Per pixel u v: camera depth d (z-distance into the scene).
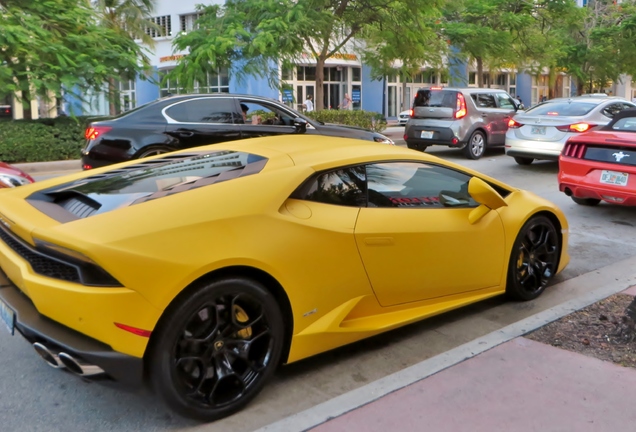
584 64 32.59
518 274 4.95
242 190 3.49
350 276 3.77
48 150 14.28
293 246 3.48
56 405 3.50
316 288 3.60
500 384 3.55
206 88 16.84
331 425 3.16
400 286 4.07
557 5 26.77
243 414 3.37
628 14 32.06
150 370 3.08
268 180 3.60
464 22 26.31
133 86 34.31
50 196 3.86
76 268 3.02
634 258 6.37
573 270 6.00
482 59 28.19
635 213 8.60
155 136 9.79
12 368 3.96
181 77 16.58
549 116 12.45
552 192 10.28
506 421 3.17
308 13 16.78
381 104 37.59
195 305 3.11
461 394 3.44
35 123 14.43
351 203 3.92
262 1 16.81
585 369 3.72
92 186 3.88
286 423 3.19
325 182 3.84
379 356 4.12
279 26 15.84
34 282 3.15
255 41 15.41
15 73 13.93
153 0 28.69
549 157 12.36
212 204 3.34
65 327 3.12
